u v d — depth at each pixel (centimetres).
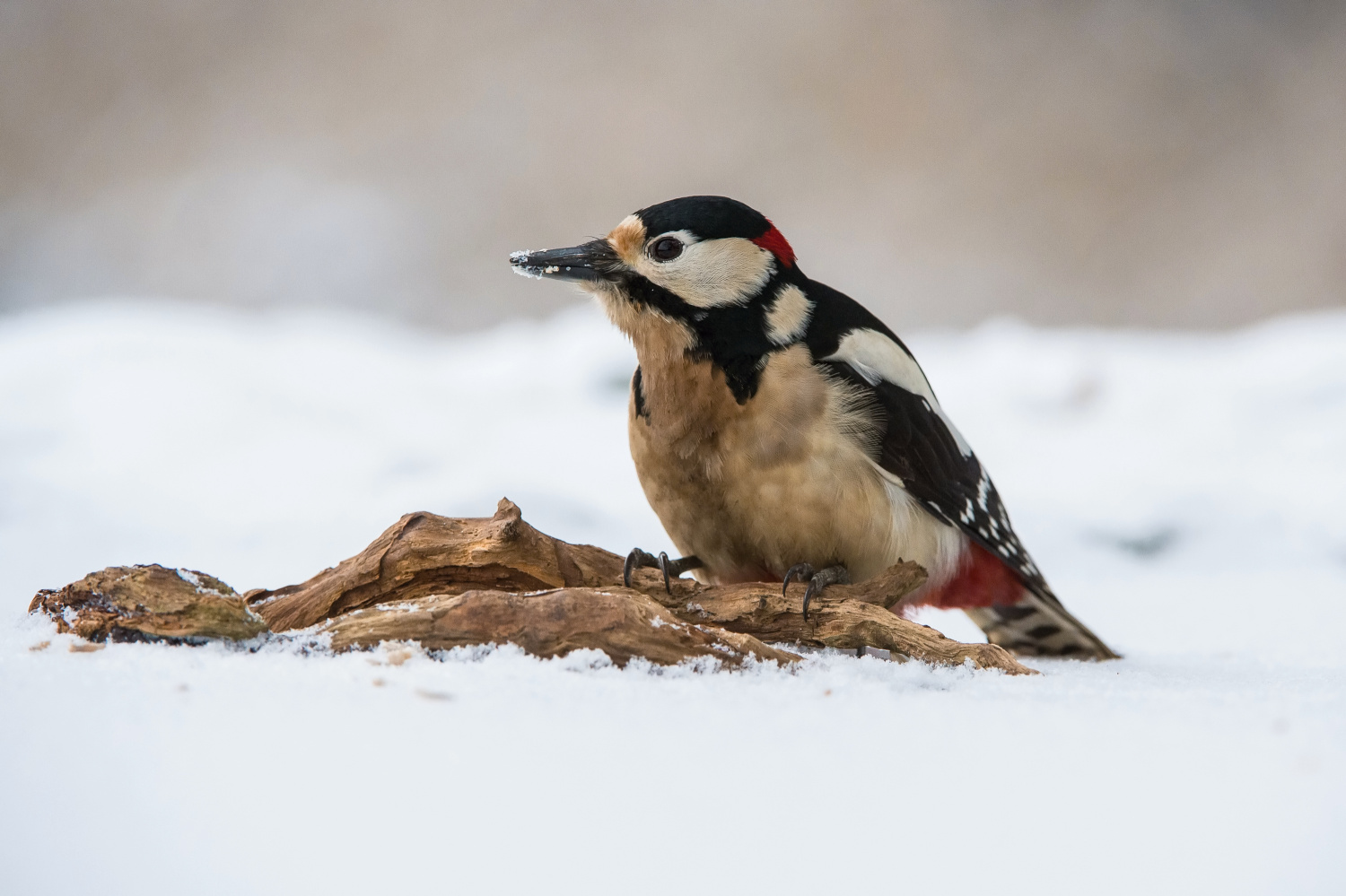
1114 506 1175
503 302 2567
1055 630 823
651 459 698
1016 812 364
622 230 702
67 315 1560
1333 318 1633
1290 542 1112
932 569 749
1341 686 551
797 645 597
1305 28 2698
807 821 358
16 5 2577
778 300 689
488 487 1134
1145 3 2747
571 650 501
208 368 1378
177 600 503
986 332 1677
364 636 501
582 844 343
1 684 435
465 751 392
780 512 674
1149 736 421
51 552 966
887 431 686
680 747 403
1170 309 2595
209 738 392
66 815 349
